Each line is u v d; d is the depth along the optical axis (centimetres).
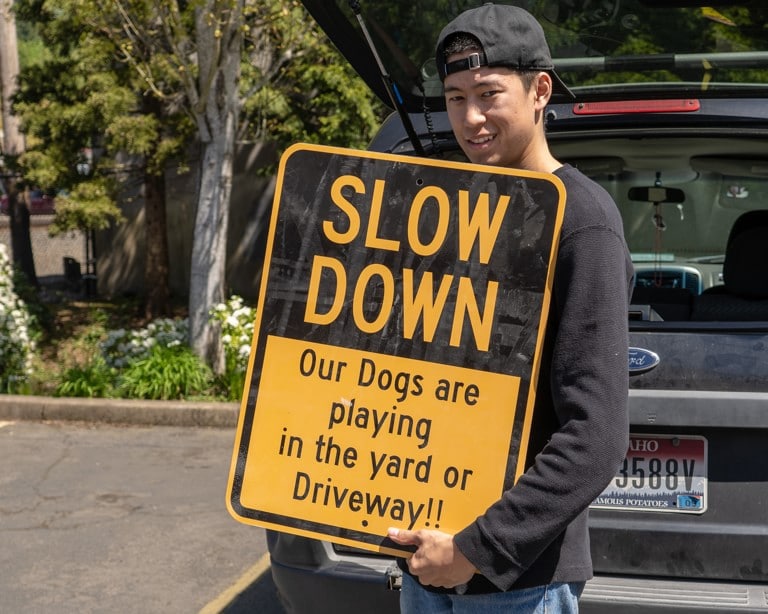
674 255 815
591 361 309
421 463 339
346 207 350
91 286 2830
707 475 480
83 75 1967
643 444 484
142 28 1505
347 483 346
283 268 355
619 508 486
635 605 469
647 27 513
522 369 331
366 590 492
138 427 1336
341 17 492
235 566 838
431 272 341
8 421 1367
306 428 351
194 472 1116
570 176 335
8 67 2638
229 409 1341
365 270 348
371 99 1961
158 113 2061
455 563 319
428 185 342
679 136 553
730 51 516
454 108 344
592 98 547
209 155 1541
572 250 322
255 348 356
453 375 337
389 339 344
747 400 470
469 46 332
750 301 599
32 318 1727
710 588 475
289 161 355
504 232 333
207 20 1393
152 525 935
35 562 842
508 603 329
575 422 307
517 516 310
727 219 804
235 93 1527
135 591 785
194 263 1552
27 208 2694
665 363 480
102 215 2042
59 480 1079
